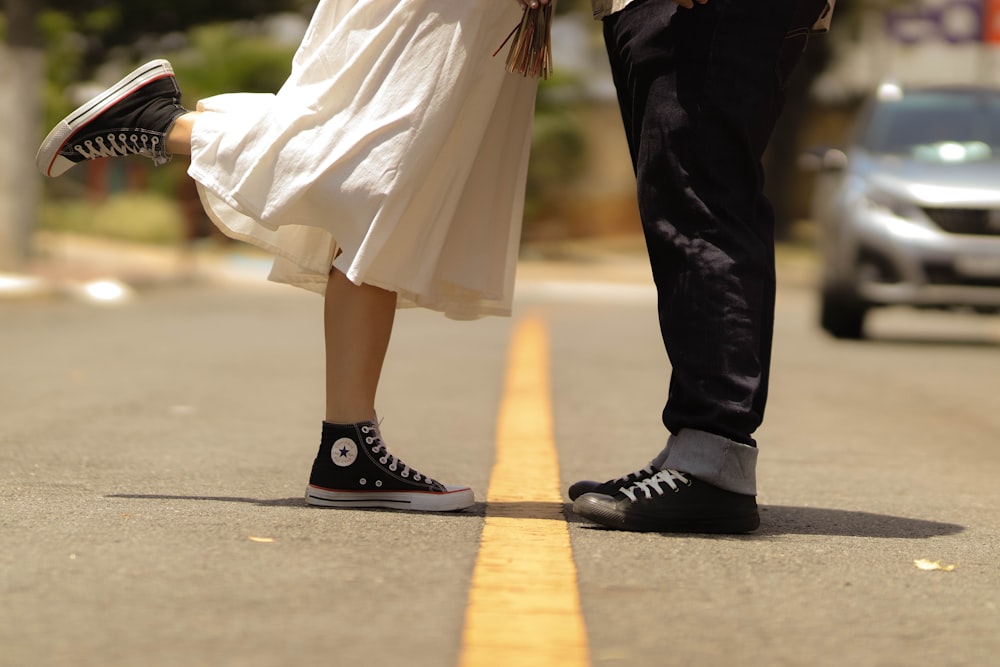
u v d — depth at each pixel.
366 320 5.01
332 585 3.70
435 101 4.74
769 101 4.77
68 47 28.97
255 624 3.31
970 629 3.47
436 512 4.98
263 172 4.77
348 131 4.75
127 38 24.48
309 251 5.06
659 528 4.69
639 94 4.80
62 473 5.67
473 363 11.89
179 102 4.96
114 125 4.91
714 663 3.11
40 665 2.97
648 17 4.73
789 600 3.71
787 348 14.96
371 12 4.79
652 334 16.34
